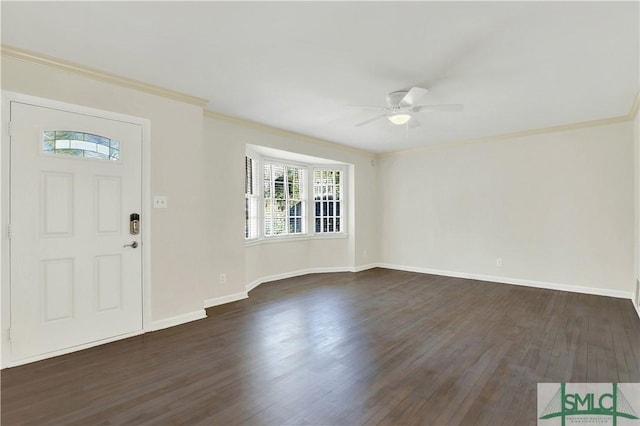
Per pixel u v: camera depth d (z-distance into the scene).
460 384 2.21
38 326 2.59
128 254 3.08
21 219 2.52
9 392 2.12
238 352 2.72
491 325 3.36
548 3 1.94
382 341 2.95
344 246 6.36
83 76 2.80
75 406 1.97
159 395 2.09
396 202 6.49
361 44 2.43
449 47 2.46
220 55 2.60
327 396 2.07
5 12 2.02
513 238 5.14
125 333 3.04
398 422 1.82
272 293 4.67
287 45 2.45
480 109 3.90
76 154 2.78
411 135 5.21
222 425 1.79
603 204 4.41
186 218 3.48
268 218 5.50
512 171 5.12
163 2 1.94
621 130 4.27
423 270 6.14
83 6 1.97
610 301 4.17
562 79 3.03
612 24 2.15
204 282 3.94
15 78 2.49
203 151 3.91
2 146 2.45
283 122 4.46
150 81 3.11
